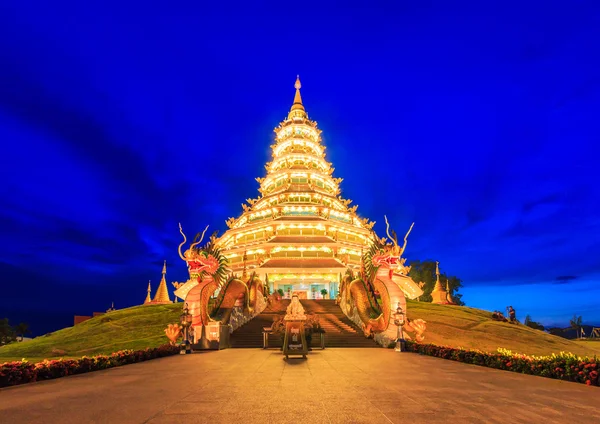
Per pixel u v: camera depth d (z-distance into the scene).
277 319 25.66
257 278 38.16
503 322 43.94
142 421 6.83
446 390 9.91
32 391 10.02
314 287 57.06
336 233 61.59
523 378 12.17
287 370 14.19
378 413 7.36
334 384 10.86
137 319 41.19
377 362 16.98
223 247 66.31
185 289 41.94
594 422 6.75
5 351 34.28
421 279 83.94
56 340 36.66
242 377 12.38
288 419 6.94
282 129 81.69
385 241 28.56
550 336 40.72
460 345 34.09
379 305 29.20
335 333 29.36
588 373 10.91
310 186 68.62
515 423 6.66
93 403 8.38
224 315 28.05
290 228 61.81
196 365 16.06
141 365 16.22
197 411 7.55
